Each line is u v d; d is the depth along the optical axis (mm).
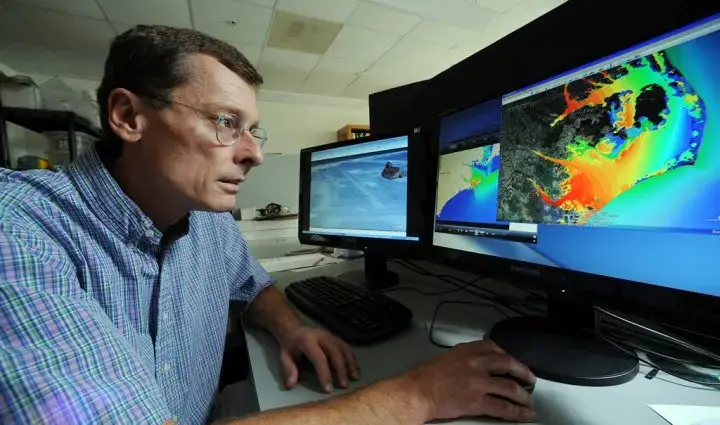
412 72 4016
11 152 3078
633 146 394
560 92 484
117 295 461
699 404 374
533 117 529
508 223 578
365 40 3199
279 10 2668
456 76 966
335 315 658
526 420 355
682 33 345
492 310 714
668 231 363
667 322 372
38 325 285
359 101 5098
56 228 410
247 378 842
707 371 435
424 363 434
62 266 363
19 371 253
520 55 778
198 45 450
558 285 491
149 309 527
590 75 441
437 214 759
